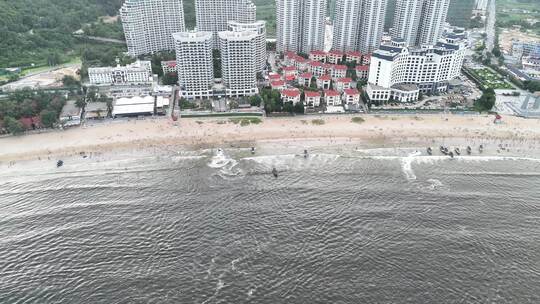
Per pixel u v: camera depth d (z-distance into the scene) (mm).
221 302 132625
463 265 146625
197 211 174500
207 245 155750
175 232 162000
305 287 138125
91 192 188750
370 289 137000
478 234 161000
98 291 136125
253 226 165500
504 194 187250
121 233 161500
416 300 132875
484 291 136500
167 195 185750
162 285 138625
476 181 198250
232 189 190375
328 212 173750
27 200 182500
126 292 135750
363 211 174125
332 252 152500
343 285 138625
